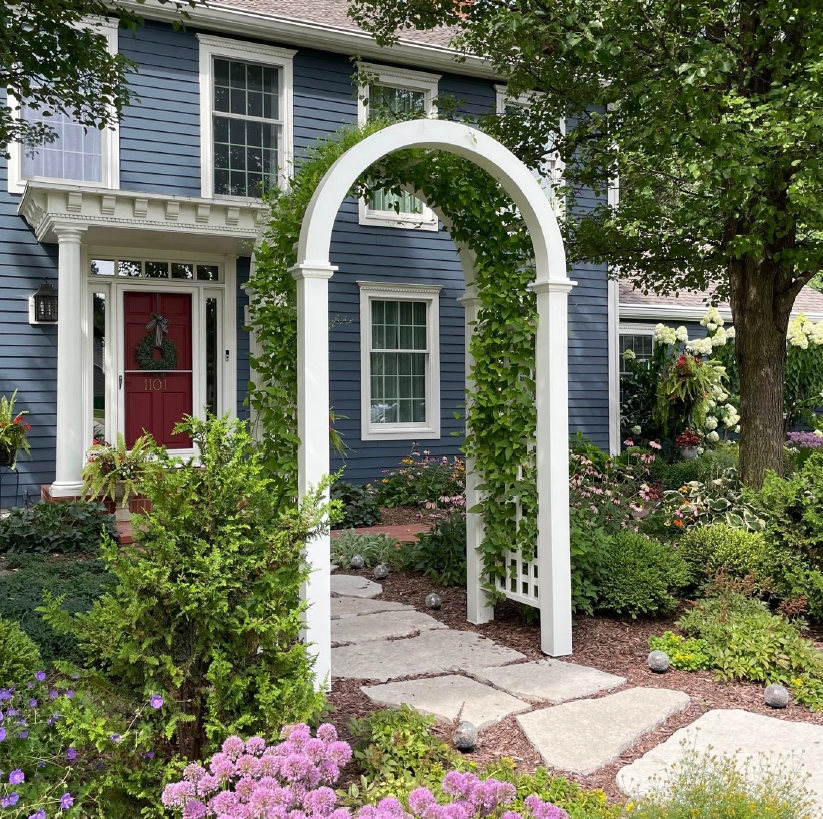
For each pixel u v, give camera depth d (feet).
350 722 10.30
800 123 17.35
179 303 31.99
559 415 14.76
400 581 20.29
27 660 9.70
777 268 24.32
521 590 15.69
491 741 10.71
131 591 8.07
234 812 6.45
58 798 7.63
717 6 20.40
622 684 13.00
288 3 34.71
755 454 24.82
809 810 8.55
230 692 8.16
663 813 7.75
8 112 19.49
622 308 48.96
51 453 28.99
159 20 30.53
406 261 36.29
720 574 16.72
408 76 35.73
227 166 32.37
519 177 14.56
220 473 8.56
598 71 23.68
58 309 26.32
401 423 36.65
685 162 20.76
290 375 13.78
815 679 12.85
